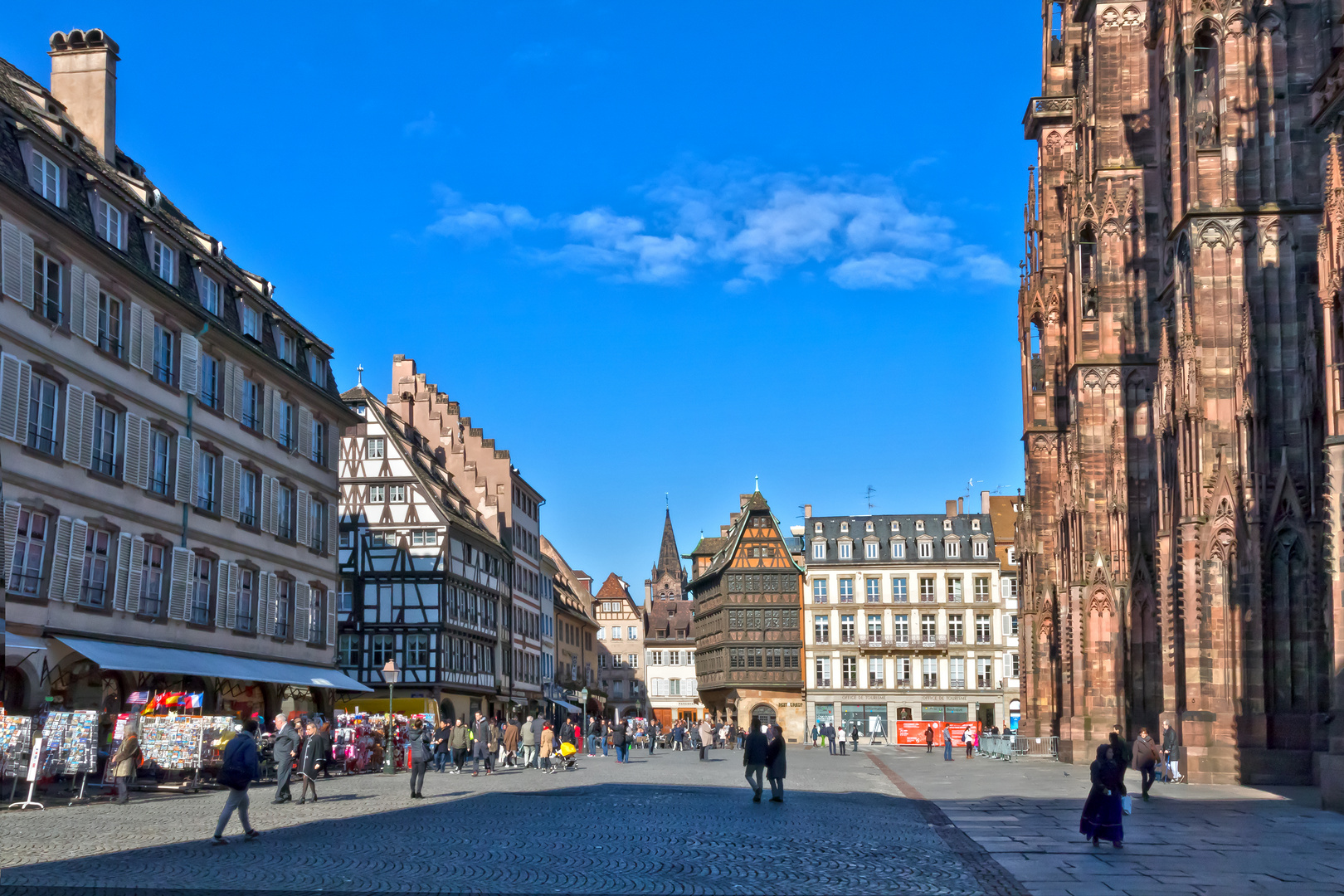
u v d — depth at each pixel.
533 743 48.41
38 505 30.73
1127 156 51.00
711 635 113.25
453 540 70.44
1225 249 35.16
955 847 19.06
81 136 38.06
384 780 37.12
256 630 43.75
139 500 35.94
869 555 107.62
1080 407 50.75
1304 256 34.78
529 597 93.56
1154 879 15.55
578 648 120.81
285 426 47.38
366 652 67.69
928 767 49.97
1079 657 49.41
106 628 34.00
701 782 36.97
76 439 32.62
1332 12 34.34
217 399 41.59
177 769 28.80
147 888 13.95
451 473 84.44
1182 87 37.06
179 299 38.31
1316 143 35.22
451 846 18.52
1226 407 34.59
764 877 15.67
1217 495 33.81
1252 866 16.78
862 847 18.98
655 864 16.83
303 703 47.75
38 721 26.20
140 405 36.16
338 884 14.48
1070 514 50.47
